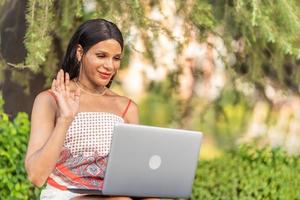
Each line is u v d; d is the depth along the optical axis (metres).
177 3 6.25
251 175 7.07
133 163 4.02
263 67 7.18
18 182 6.00
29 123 6.22
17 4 6.70
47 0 5.56
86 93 4.27
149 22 6.00
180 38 6.41
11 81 6.90
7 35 6.72
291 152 7.79
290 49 5.91
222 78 7.14
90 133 4.17
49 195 4.14
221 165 7.13
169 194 4.20
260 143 7.74
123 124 3.96
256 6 5.67
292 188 7.22
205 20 6.14
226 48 6.55
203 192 6.92
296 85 7.43
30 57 5.57
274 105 7.51
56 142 3.91
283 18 5.99
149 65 7.00
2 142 5.96
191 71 7.14
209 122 7.46
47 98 4.18
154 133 4.04
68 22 6.02
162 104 7.38
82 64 4.25
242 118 7.52
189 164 4.21
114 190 4.01
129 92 7.34
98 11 5.83
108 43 4.18
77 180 4.12
